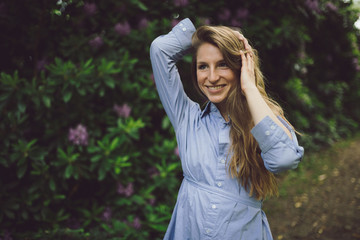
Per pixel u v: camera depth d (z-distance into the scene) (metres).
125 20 3.12
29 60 2.90
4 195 2.61
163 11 3.40
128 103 3.09
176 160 3.27
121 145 2.95
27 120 2.76
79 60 2.90
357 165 4.79
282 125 1.22
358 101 7.08
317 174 4.55
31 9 2.75
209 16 3.62
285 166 1.16
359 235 3.18
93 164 2.75
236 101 1.29
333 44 6.21
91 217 2.84
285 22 4.28
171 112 1.45
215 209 1.26
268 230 1.36
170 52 1.44
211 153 1.31
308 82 6.17
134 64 3.20
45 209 2.71
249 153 1.28
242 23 3.78
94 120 2.93
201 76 1.32
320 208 3.72
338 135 6.07
